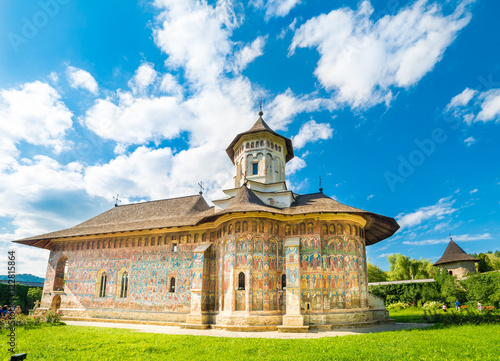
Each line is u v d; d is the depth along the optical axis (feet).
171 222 107.65
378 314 91.25
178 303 99.25
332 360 40.70
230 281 85.46
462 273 179.63
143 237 111.86
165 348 50.06
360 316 85.61
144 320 101.50
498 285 117.70
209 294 94.48
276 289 85.97
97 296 112.88
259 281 84.07
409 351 44.45
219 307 88.22
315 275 85.76
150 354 45.91
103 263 115.24
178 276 102.22
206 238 101.91
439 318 85.71
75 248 122.42
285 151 120.98
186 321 88.79
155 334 67.36
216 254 97.40
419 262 232.32
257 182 103.86
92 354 45.75
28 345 52.60
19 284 147.54
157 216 119.55
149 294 104.27
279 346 51.37
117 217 129.39
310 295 84.53
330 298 84.53
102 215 135.44
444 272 169.89
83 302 113.39
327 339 57.98
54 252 125.80
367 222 99.76
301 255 88.79
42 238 123.95
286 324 77.92
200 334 72.02
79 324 95.81
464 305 126.21
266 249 87.20
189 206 119.24
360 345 50.11
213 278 95.86
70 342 55.57
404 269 232.12
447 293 135.03
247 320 79.82
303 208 92.99
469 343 49.29
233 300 83.20
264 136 111.34
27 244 133.90
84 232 119.55
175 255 104.88
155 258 107.55
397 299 160.86
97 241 119.24
